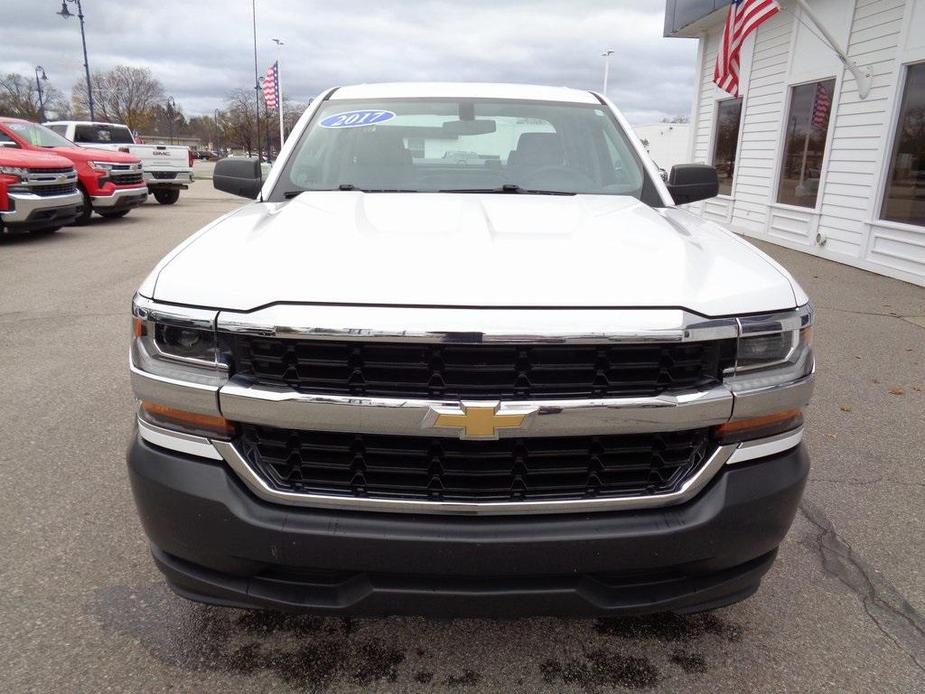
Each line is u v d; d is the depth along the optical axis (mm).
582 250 1974
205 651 2248
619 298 1730
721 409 1772
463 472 1750
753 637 2361
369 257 1865
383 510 1769
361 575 1806
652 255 1975
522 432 1685
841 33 9812
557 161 3186
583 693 2102
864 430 4121
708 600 1923
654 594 1859
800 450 2020
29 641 2279
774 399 1829
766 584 2652
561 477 1786
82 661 2197
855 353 5625
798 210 11055
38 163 10648
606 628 2389
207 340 1757
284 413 1709
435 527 1747
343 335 1647
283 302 1705
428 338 1634
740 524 1841
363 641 2303
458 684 2129
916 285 8297
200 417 1795
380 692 2092
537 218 2359
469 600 1782
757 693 2119
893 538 2977
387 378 1690
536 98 3549
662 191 3037
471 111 3375
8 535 2883
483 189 2988
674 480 1833
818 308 7145
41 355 5305
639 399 1714
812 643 2340
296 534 1744
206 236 2168
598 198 2828
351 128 3279
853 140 9562
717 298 1792
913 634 2395
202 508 1788
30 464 3521
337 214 2352
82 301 7090
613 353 1710
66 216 11250
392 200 2631
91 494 3229
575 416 1691
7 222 10492
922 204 8312
